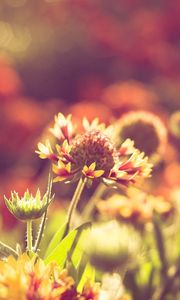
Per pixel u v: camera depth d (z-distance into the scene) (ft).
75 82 8.11
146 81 7.59
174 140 3.23
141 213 1.67
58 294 0.92
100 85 5.83
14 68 7.93
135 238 1.46
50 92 8.00
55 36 8.39
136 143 1.78
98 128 1.43
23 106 5.07
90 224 1.14
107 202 1.69
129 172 1.20
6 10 8.55
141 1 8.52
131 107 3.97
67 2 8.59
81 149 1.34
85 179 1.20
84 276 1.15
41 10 8.71
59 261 1.13
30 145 4.88
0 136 4.90
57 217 1.90
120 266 1.18
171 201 1.77
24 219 1.12
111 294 1.10
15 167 5.10
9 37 8.24
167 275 1.53
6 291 0.90
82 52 8.28
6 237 2.17
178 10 7.36
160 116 3.55
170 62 7.23
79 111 3.57
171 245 1.64
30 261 0.96
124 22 8.25
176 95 6.85
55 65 8.13
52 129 1.31
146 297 1.49
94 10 8.46
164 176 2.34
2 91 5.15
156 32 7.38
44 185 2.98
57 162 1.18
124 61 7.75
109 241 1.17
